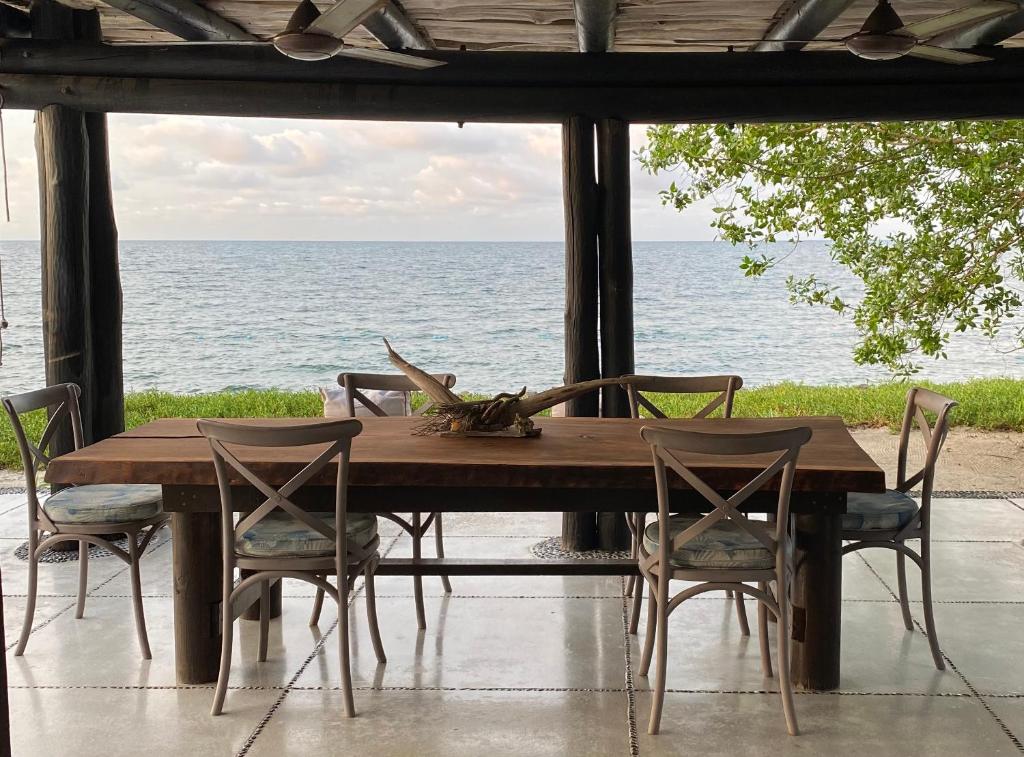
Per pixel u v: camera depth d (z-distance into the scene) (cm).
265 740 298
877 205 686
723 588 307
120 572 462
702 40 550
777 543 305
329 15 323
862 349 679
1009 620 399
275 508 337
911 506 360
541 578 455
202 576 338
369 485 331
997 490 636
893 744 294
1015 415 894
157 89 489
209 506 333
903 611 386
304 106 494
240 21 518
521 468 316
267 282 3278
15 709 320
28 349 2053
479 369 2222
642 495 330
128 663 358
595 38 469
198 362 2292
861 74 489
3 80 485
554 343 2481
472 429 366
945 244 668
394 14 458
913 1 461
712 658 361
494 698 328
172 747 294
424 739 299
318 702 325
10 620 400
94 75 489
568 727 306
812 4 426
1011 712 316
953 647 371
